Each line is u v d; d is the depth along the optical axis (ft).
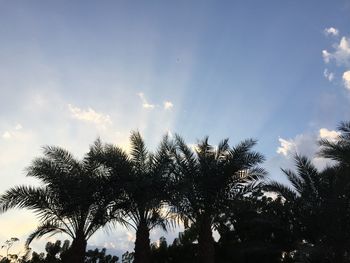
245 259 64.03
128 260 84.02
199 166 58.23
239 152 57.67
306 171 56.80
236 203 57.52
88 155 59.77
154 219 58.29
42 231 56.39
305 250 52.37
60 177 56.70
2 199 54.90
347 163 49.32
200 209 56.80
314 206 54.13
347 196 52.90
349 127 48.60
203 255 54.75
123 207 57.47
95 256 80.79
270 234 64.18
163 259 71.97
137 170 59.31
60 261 73.05
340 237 52.19
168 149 61.26
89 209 57.82
